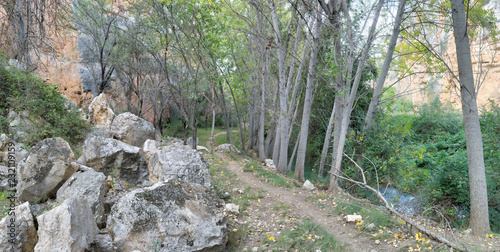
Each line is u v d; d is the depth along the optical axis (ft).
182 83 46.37
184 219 16.72
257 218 23.29
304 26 53.16
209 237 16.72
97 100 41.11
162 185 17.56
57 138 21.93
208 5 41.50
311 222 22.20
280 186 34.09
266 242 19.16
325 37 46.06
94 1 60.70
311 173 55.93
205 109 104.12
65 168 21.01
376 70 51.37
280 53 43.70
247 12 57.31
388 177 34.71
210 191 19.31
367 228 21.13
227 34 50.03
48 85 34.55
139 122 39.88
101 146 26.09
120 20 67.56
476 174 23.67
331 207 26.89
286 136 46.78
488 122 42.27
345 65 33.24
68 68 68.33
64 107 35.19
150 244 15.67
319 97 62.34
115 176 25.57
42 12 17.11
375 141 35.50
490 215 30.12
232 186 31.17
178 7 41.01
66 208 13.65
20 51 18.43
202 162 25.30
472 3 31.45
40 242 13.15
